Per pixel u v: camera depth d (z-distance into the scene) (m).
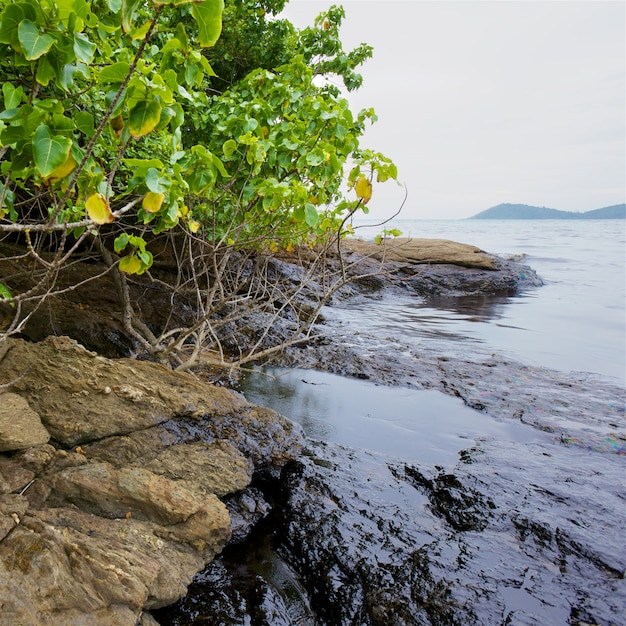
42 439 2.69
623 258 26.03
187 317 6.81
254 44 8.75
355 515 3.11
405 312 11.09
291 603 2.56
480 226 114.56
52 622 1.88
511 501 3.30
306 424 4.61
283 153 3.84
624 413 5.01
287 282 10.41
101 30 2.40
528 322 10.03
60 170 1.73
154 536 2.50
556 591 2.52
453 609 2.38
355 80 8.26
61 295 5.72
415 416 4.90
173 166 2.62
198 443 3.29
